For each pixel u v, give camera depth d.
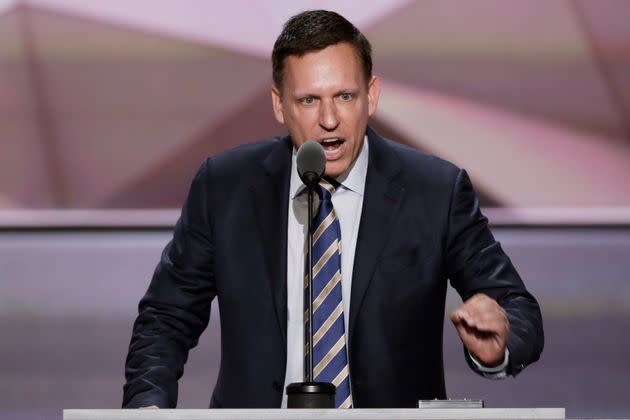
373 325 7.98
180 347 8.32
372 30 13.35
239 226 8.41
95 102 13.30
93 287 13.09
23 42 13.35
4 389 12.89
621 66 13.25
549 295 13.02
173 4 13.43
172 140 13.30
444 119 13.26
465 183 8.53
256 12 13.42
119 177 13.24
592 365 12.89
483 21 13.34
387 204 8.31
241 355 8.12
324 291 7.99
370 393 7.88
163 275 8.55
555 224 13.10
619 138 13.20
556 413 5.59
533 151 13.20
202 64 13.37
